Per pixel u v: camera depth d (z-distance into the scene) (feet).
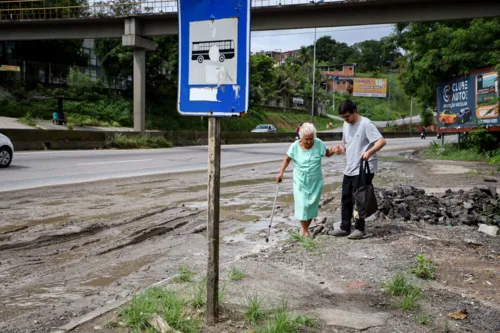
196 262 16.34
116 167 47.96
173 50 153.28
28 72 147.02
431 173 47.24
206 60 9.80
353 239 18.42
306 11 87.66
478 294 12.50
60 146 71.20
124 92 160.56
